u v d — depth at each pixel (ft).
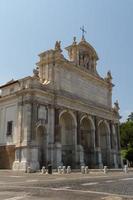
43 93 160.15
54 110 166.09
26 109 153.28
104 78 233.55
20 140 149.69
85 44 209.46
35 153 145.79
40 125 154.61
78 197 47.62
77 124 183.01
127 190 59.52
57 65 176.24
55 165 154.30
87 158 196.95
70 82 186.39
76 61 196.44
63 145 180.55
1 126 167.12
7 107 167.43
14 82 166.50
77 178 98.68
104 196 49.03
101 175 118.93
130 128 295.89
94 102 208.74
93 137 198.08
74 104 183.21
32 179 93.25
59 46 180.55
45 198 46.19
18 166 144.05
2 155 160.25
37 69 179.73
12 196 48.52
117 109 236.43
